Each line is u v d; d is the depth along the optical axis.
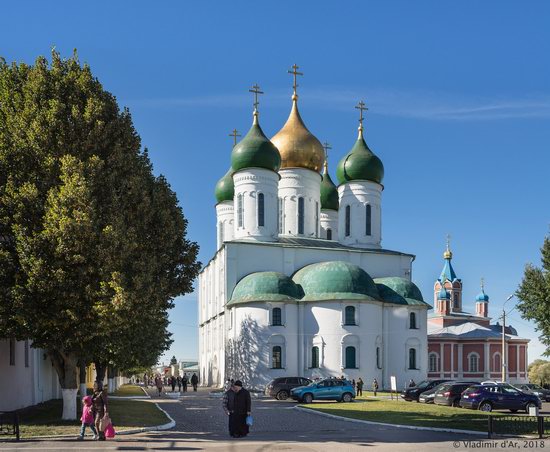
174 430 26.61
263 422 30.20
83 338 25.86
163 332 49.38
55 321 25.02
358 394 53.94
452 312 109.69
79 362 32.69
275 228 68.06
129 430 25.17
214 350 73.44
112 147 28.22
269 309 59.50
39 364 40.56
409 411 35.22
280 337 59.38
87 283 25.16
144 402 45.16
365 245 71.88
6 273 25.19
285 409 39.03
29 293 24.77
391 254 70.81
